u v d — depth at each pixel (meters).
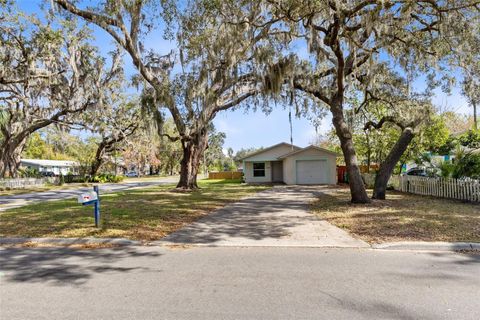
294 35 11.41
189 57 14.02
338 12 9.07
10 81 18.98
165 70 17.30
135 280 4.59
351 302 3.76
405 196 14.21
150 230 7.88
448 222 7.93
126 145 36.16
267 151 30.23
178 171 73.19
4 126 26.86
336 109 12.30
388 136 20.61
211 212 10.73
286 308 3.62
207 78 14.34
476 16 10.66
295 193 17.38
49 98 23.70
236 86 15.91
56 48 18.14
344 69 12.27
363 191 11.84
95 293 4.12
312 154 25.78
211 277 4.67
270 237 7.10
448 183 13.16
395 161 13.14
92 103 23.34
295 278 4.58
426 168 16.47
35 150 56.03
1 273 4.97
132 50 15.57
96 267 5.23
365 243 6.47
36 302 3.86
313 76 13.34
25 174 32.94
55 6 13.27
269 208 11.49
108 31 14.66
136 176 64.25
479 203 11.30
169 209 11.32
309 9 9.45
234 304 3.73
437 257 5.58
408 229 7.33
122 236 7.25
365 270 4.90
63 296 4.03
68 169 51.75
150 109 16.28
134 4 13.00
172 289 4.22
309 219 9.12
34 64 18.72
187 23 12.65
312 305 3.69
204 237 7.22
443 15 10.44
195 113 16.92
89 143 41.78
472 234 6.78
